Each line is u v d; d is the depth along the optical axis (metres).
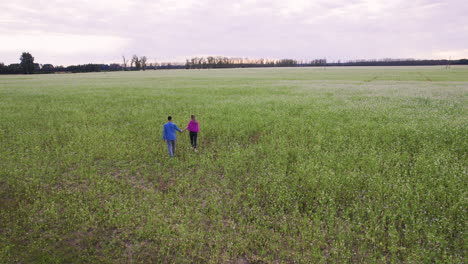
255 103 25.62
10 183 9.55
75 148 13.34
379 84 47.72
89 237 6.80
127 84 50.16
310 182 9.26
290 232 7.02
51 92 36.03
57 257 6.10
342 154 11.78
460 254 6.08
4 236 6.76
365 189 8.95
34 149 13.11
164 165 11.36
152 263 6.00
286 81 56.66
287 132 15.62
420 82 51.91
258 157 12.08
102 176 10.34
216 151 13.29
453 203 7.78
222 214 7.82
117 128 17.14
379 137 14.29
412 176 9.65
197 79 65.44
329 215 7.60
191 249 6.41
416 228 6.87
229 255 6.25
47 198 8.62
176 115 20.70
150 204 8.32
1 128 17.06
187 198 8.62
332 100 27.39
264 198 8.56
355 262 6.00
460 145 12.59
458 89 37.19
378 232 6.87
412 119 18.03
